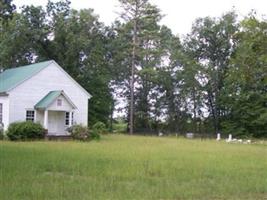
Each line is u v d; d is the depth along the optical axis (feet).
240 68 95.71
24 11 192.44
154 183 45.62
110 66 235.40
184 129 244.63
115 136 166.20
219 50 237.04
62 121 140.97
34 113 136.46
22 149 85.10
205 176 51.49
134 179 48.26
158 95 246.68
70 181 45.44
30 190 39.27
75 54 192.13
